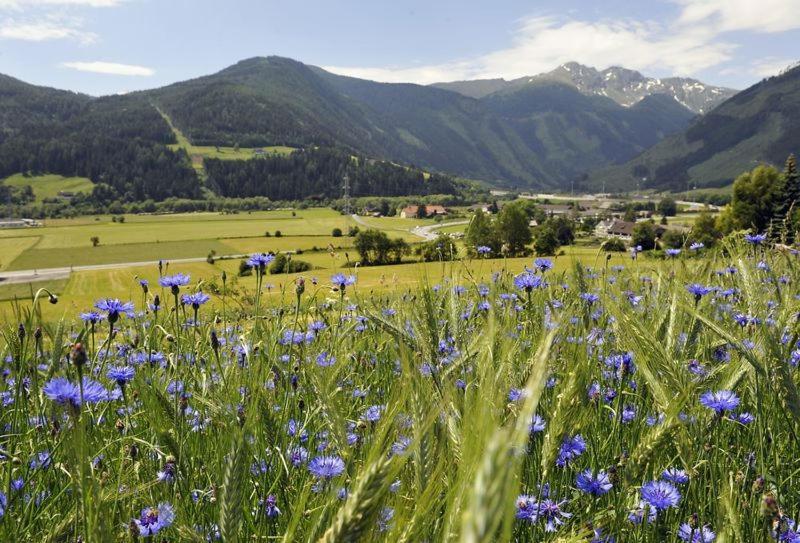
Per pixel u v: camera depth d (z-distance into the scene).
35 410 2.79
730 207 40.75
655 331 3.01
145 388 2.64
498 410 1.06
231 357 3.57
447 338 3.19
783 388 2.23
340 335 3.96
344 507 1.16
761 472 2.30
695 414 2.37
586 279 3.84
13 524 1.98
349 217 198.75
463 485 1.04
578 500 2.40
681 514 2.32
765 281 3.44
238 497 1.58
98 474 2.16
